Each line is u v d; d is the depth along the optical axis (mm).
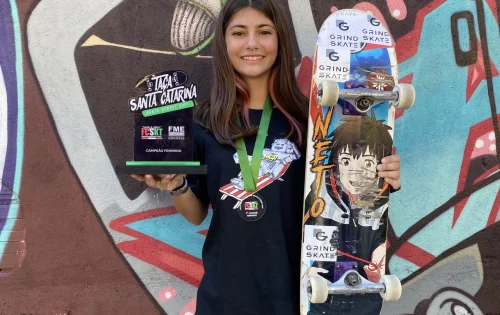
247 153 1804
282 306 1722
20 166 2396
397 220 2494
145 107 1736
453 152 2490
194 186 1911
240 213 1748
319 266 1810
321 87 1715
